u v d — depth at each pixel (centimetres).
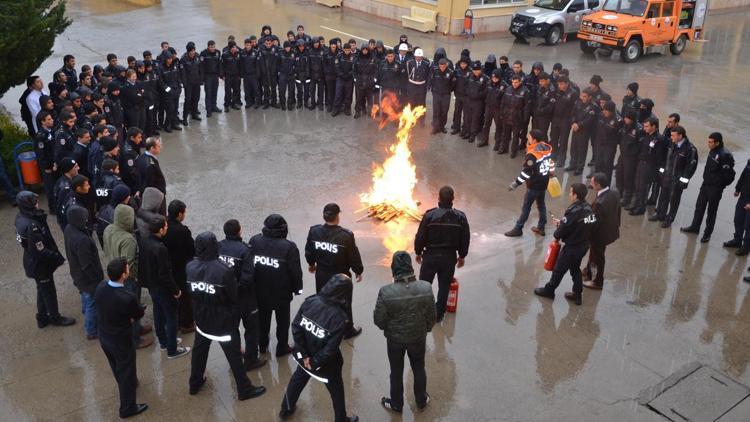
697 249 994
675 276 917
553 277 842
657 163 1062
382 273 909
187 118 1508
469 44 2300
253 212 1081
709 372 721
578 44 2378
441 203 750
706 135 1485
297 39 1586
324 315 557
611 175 1177
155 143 927
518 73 1284
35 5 1233
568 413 659
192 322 785
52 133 1038
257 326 694
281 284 685
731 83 1928
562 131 1269
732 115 1630
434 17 2403
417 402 655
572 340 775
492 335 782
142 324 785
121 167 971
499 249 987
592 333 789
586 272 901
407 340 607
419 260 782
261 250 675
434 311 614
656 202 1135
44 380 696
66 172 859
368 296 855
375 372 715
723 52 2336
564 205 1138
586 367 728
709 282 903
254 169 1255
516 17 2325
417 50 1448
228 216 1066
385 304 601
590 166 1302
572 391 690
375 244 990
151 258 675
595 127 1224
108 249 713
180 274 745
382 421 642
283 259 676
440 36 2394
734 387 698
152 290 692
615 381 706
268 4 2875
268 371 715
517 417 653
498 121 1346
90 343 760
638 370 724
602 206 823
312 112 1591
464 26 2378
